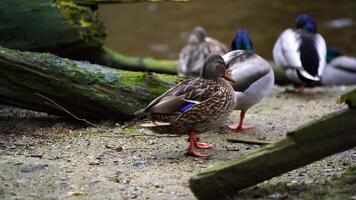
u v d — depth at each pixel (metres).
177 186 6.31
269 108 10.46
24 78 8.01
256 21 20.38
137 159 7.23
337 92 12.00
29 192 6.11
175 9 21.81
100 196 6.04
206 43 12.98
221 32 19.34
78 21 9.30
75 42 9.18
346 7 21.58
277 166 5.78
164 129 7.34
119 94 8.35
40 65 8.06
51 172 6.63
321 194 5.91
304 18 12.07
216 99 7.24
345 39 18.95
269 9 21.53
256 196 5.91
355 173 6.34
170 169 6.88
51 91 8.11
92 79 8.27
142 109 7.92
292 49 11.48
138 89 8.42
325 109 10.45
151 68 11.95
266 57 17.53
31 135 7.98
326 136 5.79
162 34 19.39
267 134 8.64
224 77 7.50
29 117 8.70
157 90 8.45
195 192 5.71
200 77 7.49
